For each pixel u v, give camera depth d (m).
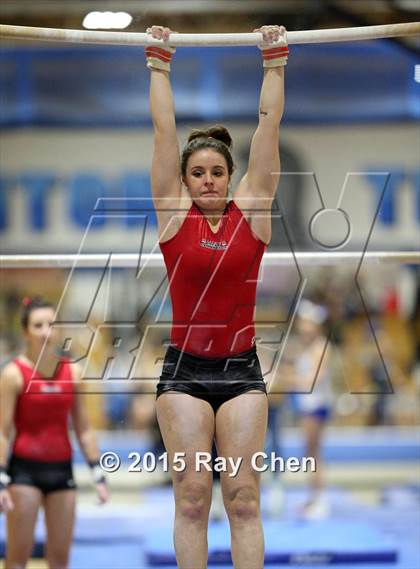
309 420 20.88
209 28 26.38
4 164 32.69
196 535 8.48
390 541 16.86
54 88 29.45
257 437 8.66
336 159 32.84
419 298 31.27
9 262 11.34
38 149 32.69
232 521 8.55
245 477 8.57
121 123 30.02
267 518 20.23
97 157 32.81
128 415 28.44
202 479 8.55
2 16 27.20
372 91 29.14
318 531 17.64
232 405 8.73
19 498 12.42
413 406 30.91
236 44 9.27
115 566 16.02
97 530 19.47
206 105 28.06
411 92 17.30
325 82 28.75
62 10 26.69
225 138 9.63
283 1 24.59
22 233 32.75
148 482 26.50
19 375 12.60
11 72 29.27
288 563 15.82
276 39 9.19
